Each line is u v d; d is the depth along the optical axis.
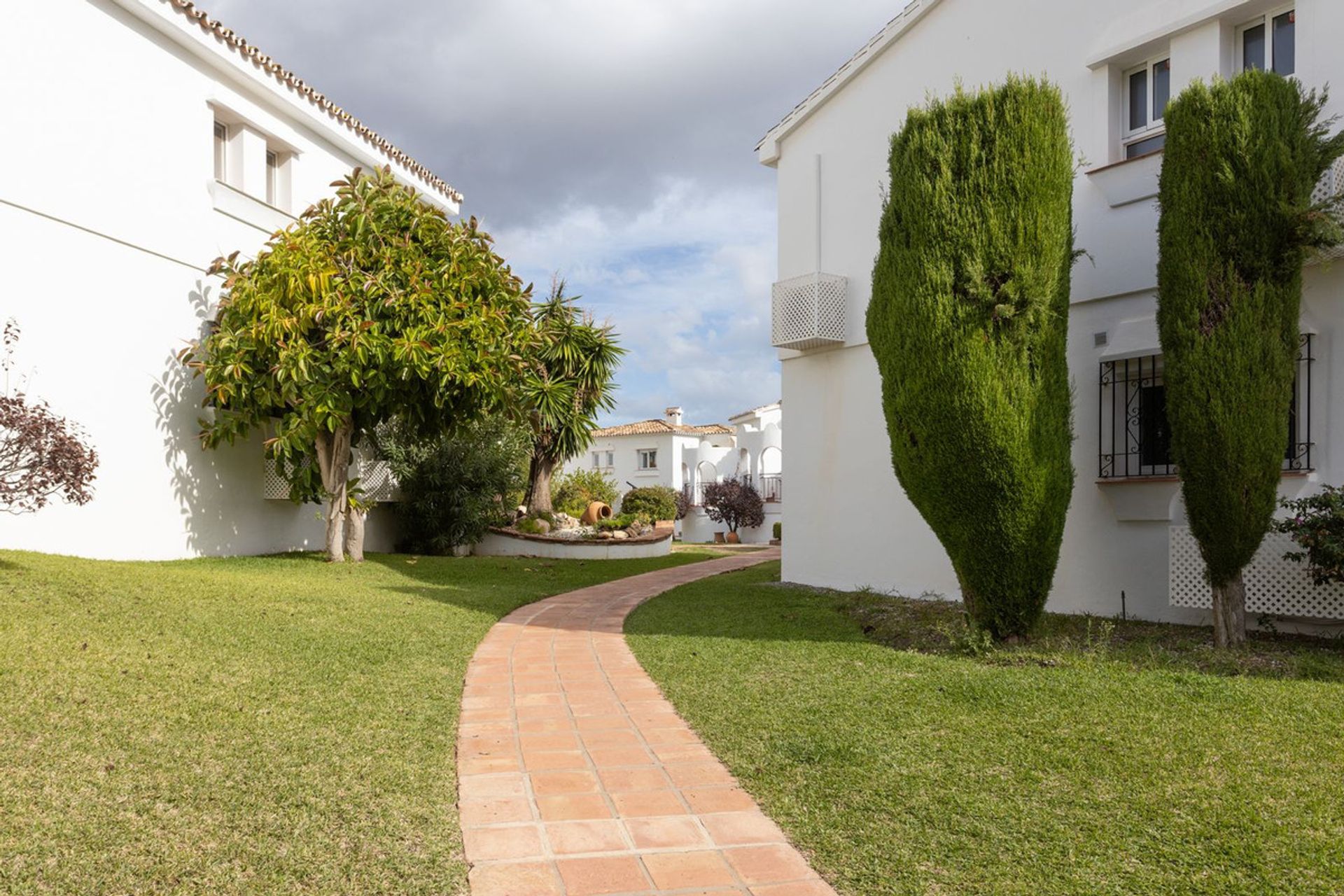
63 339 9.78
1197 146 6.77
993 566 7.10
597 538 19.27
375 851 3.30
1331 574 6.50
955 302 6.98
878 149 11.59
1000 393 6.86
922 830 3.56
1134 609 8.56
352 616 8.08
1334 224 6.32
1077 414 9.10
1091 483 8.97
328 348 11.33
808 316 11.86
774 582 13.33
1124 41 8.75
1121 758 4.29
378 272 11.52
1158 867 3.18
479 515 17.17
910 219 7.30
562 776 4.28
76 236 9.97
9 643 5.46
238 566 11.28
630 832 3.60
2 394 8.77
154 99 11.16
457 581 12.45
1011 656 6.73
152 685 5.14
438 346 11.28
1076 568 9.09
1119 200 8.72
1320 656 6.50
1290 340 6.67
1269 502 6.62
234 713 4.81
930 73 10.90
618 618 9.42
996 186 6.96
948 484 7.10
